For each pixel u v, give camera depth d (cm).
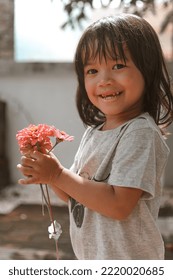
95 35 128
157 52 137
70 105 578
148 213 125
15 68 584
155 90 137
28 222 412
